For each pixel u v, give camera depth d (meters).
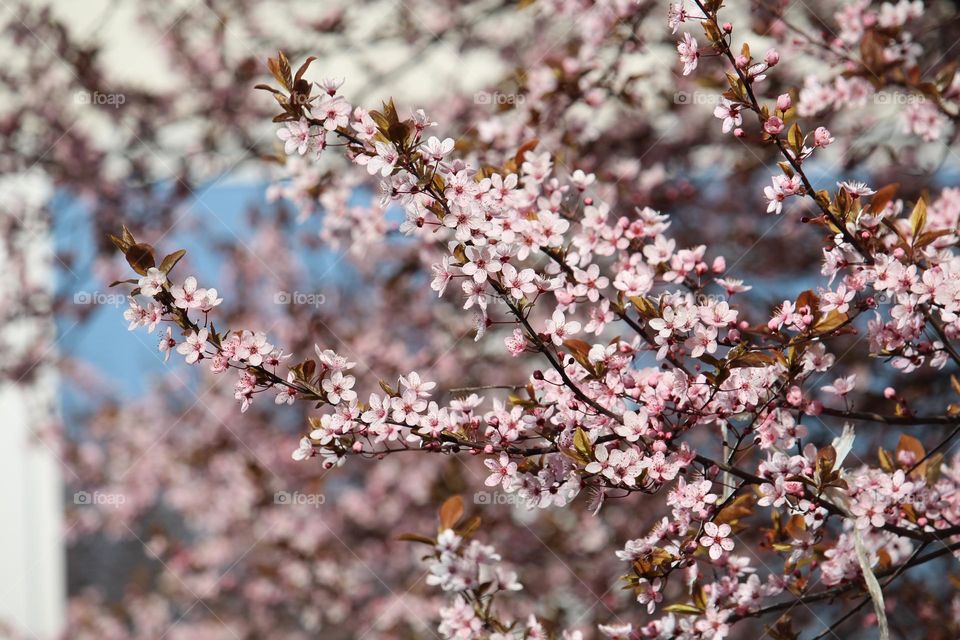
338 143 1.89
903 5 2.68
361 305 5.08
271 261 5.29
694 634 1.94
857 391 3.38
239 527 5.46
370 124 1.83
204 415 5.49
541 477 1.80
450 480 4.28
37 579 6.01
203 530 5.79
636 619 3.34
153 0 4.83
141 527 6.00
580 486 1.80
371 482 5.19
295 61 4.57
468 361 4.50
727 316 1.79
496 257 1.83
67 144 4.93
